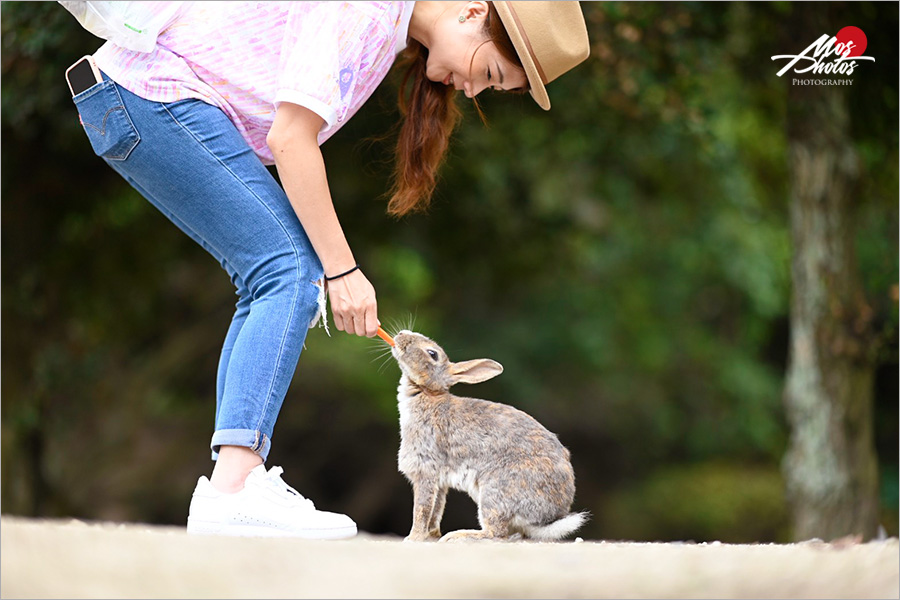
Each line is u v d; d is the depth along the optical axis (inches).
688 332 706.8
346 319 167.8
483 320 677.3
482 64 179.2
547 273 640.4
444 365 201.3
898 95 361.7
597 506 671.1
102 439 557.0
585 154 512.7
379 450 637.3
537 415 676.7
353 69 165.3
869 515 354.6
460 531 191.8
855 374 355.3
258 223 164.7
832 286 354.9
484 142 462.3
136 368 564.4
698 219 618.8
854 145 361.4
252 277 167.6
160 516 578.9
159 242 510.3
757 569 135.9
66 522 186.1
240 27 167.9
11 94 359.9
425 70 189.2
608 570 134.4
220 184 163.6
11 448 431.5
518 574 131.0
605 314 689.0
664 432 695.1
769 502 648.4
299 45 161.9
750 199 513.0
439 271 595.2
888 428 629.3
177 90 162.9
